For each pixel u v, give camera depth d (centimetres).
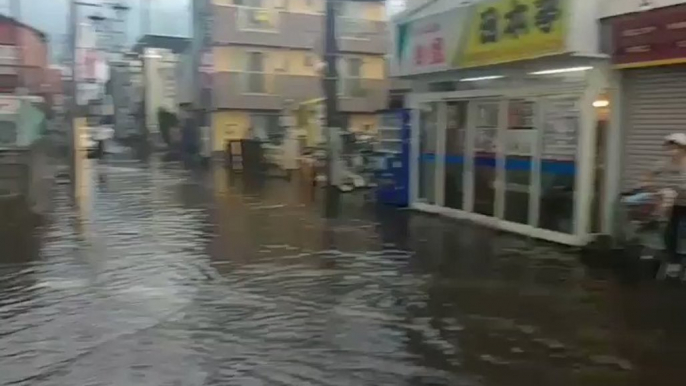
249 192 1827
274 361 558
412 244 1058
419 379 521
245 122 3341
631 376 527
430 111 1409
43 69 3062
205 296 757
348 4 3139
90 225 1249
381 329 641
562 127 1049
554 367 546
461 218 1302
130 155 3853
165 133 4112
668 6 866
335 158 1888
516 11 1042
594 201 1009
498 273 861
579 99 1001
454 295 758
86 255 980
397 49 1417
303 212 1427
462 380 519
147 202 1600
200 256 972
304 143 2430
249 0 3297
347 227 1224
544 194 1091
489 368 543
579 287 788
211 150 3297
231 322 663
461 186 1320
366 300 741
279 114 3356
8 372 535
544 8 988
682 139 850
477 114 1262
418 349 588
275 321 666
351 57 3169
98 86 5044
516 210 1163
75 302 734
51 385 509
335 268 891
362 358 566
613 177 1000
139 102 4922
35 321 666
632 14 918
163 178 2289
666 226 862
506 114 1177
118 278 841
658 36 885
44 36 3106
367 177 1841
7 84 2792
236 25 3259
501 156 1193
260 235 1143
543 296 752
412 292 772
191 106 3712
